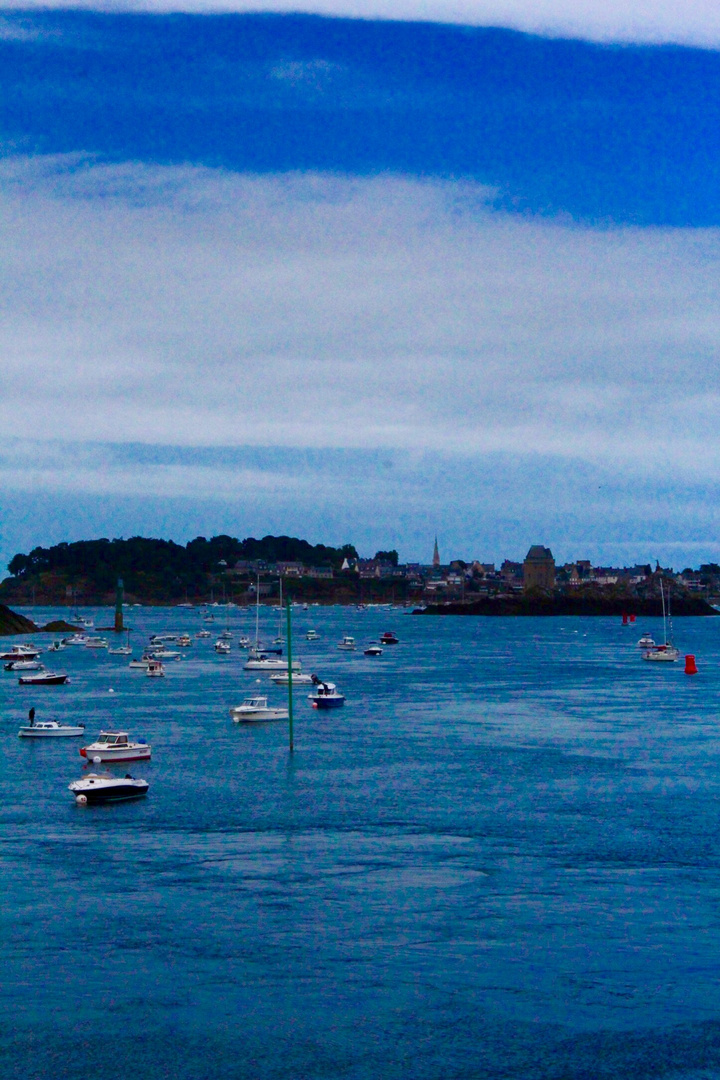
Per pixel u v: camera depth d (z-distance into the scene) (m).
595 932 53.72
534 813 77.50
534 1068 41.75
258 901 58.09
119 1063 42.03
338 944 52.22
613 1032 44.25
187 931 53.81
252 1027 44.56
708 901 58.09
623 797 82.81
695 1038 43.81
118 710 141.50
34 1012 45.72
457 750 105.56
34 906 57.22
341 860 65.50
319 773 92.94
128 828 73.50
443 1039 43.75
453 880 61.62
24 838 70.88
